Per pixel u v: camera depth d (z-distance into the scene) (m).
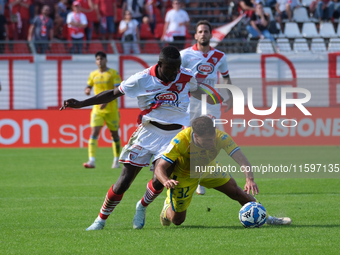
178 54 16.50
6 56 56.19
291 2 70.75
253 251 14.34
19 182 30.84
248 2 66.38
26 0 63.41
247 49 61.16
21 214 21.03
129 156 17.39
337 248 14.58
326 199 24.19
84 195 26.09
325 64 57.09
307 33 68.56
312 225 18.08
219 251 14.40
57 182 30.78
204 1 72.62
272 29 65.75
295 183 30.08
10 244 15.68
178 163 17.34
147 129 17.55
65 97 57.06
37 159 43.72
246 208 17.69
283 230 17.20
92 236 16.70
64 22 64.38
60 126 54.12
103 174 34.44
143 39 66.00
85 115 54.31
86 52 58.69
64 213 21.25
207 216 20.34
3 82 56.28
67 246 15.31
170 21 63.38
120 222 19.42
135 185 30.03
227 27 61.97
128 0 65.56
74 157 45.22
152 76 17.00
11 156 46.03
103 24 63.91
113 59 57.00
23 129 53.91
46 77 56.78
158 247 15.02
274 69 57.38
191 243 15.45
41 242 15.90
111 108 37.22
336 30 70.12
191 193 17.70
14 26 63.41
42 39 60.22
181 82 17.25
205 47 26.59
